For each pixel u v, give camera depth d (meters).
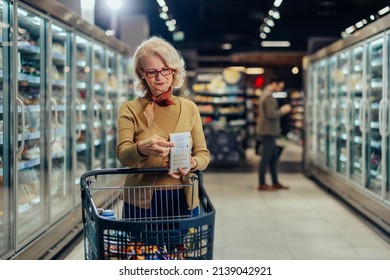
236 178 10.03
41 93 4.69
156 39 2.70
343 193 7.02
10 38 3.78
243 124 13.26
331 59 8.15
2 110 3.81
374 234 5.54
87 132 6.46
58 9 4.75
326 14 13.87
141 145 2.49
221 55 19.17
